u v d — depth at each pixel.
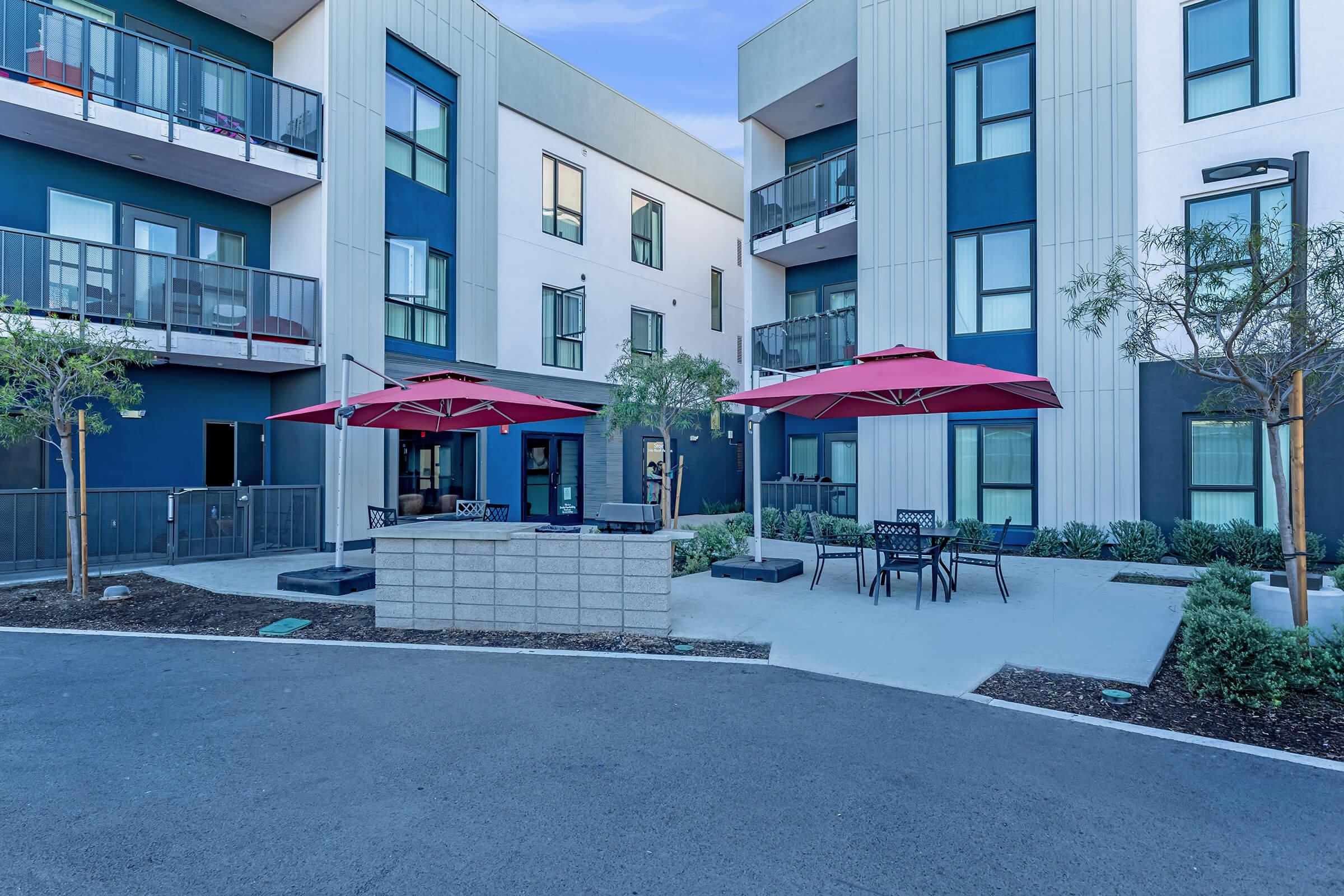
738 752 4.24
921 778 3.90
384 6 13.74
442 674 5.77
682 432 21.08
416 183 14.48
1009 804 3.61
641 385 13.96
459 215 15.41
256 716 4.84
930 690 5.33
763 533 14.92
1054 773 3.96
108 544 10.62
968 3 12.88
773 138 17.64
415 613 7.28
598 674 5.75
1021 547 12.32
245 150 11.77
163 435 12.17
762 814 3.51
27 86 9.89
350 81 13.07
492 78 16.33
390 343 13.93
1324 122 10.20
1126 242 11.51
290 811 3.54
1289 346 5.75
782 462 17.38
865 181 13.75
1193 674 5.20
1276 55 10.57
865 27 13.83
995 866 3.06
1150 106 11.41
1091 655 6.12
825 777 3.90
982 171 12.85
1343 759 4.13
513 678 5.67
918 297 13.22
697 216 22.58
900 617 7.52
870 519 13.48
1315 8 10.24
